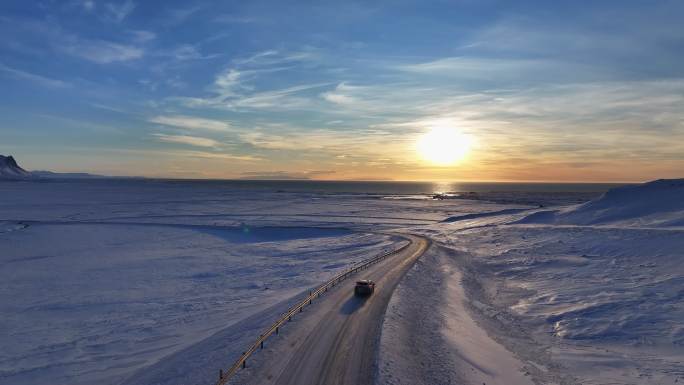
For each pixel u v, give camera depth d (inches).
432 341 878.4
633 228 2361.0
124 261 2239.2
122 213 4712.1
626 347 995.3
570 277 1647.4
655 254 1809.8
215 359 765.9
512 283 1644.9
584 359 902.4
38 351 1016.2
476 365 782.5
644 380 786.2
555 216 3361.2
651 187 3420.3
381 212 4960.6
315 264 2075.5
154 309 1368.1
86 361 929.5
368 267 1766.7
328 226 3582.7
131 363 880.3
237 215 4503.0
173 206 5698.8
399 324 965.2
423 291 1369.3
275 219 4131.4
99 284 1753.2
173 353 874.8
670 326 1088.2
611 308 1238.9
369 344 833.5
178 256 2381.9
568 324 1147.9
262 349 802.8
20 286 1721.2
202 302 1429.6
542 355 930.7
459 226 3442.4
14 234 3127.5
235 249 2610.7
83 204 5949.8
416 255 2107.5
